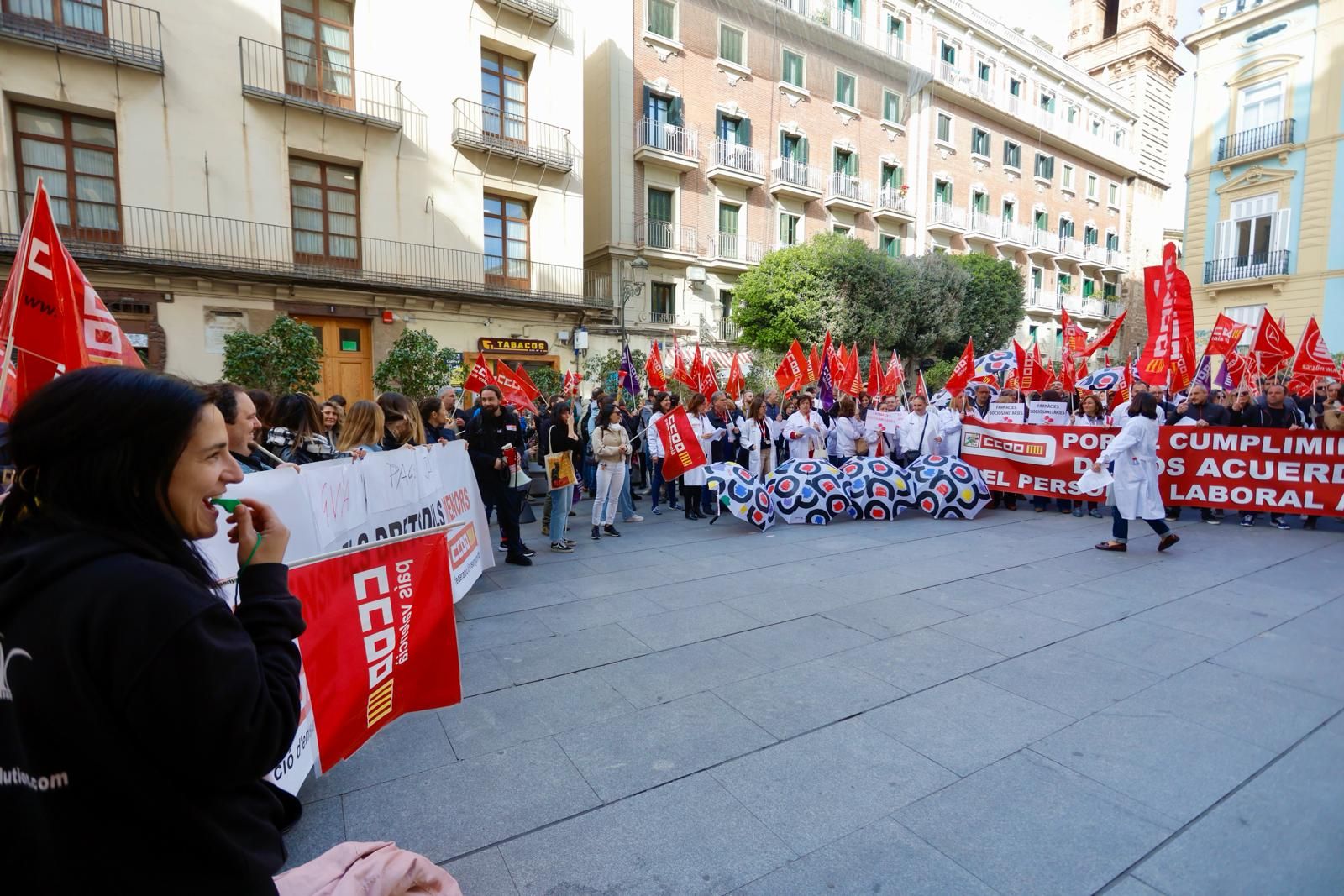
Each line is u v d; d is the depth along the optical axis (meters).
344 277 16.28
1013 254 37.31
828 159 29.02
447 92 18.03
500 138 19.03
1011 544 7.56
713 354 24.31
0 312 2.44
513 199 19.70
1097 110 41.62
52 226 2.57
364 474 4.08
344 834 2.63
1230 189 24.84
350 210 17.02
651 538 8.02
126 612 0.91
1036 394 11.48
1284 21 23.38
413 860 1.66
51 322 2.56
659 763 3.12
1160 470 9.13
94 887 0.90
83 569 0.92
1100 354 40.09
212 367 15.08
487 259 19.28
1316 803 2.79
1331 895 2.26
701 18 25.11
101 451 0.99
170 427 1.03
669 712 3.61
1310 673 4.06
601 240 23.84
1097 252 41.53
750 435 10.12
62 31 13.35
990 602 5.45
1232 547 7.42
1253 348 10.89
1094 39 46.12
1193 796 2.85
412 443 5.40
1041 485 9.53
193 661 0.93
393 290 17.06
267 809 1.16
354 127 16.64
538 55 19.50
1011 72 36.34
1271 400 8.98
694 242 25.19
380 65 16.97
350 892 1.47
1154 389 10.04
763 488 8.52
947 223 33.16
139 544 1.00
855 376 13.62
